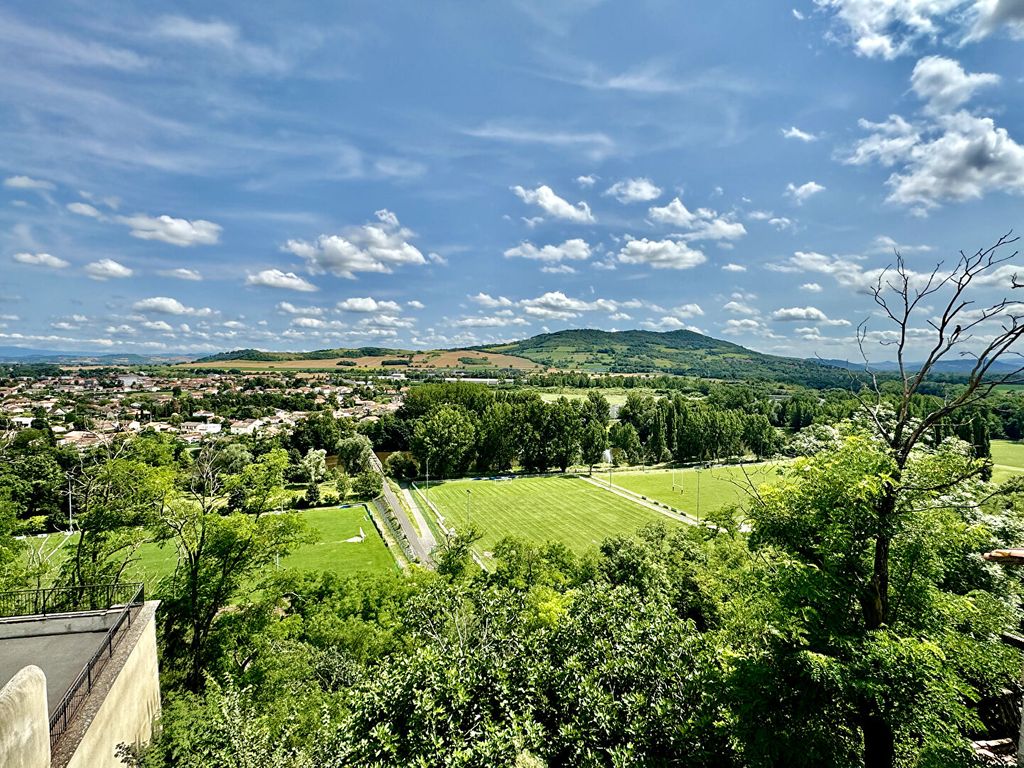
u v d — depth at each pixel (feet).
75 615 52.75
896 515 36.65
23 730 29.71
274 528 88.79
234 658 83.82
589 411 422.41
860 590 37.63
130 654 48.03
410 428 429.79
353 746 40.27
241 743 42.16
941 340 36.76
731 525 125.39
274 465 93.81
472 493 306.55
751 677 36.65
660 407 425.69
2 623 50.88
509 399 463.83
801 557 41.75
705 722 38.75
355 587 134.00
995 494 43.19
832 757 34.96
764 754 34.35
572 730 40.45
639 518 250.78
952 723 35.63
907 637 33.45
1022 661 36.73
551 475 359.66
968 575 53.42
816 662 32.37
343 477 303.07
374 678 47.03
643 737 39.78
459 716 42.52
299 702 67.10
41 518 168.76
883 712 33.27
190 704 55.26
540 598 113.80
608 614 53.98
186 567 88.28
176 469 102.73
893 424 42.60
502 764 37.52
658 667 45.96
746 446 394.73
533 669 47.01
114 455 101.14
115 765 42.98
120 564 97.35
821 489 38.75
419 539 223.71
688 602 118.73
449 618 68.49
